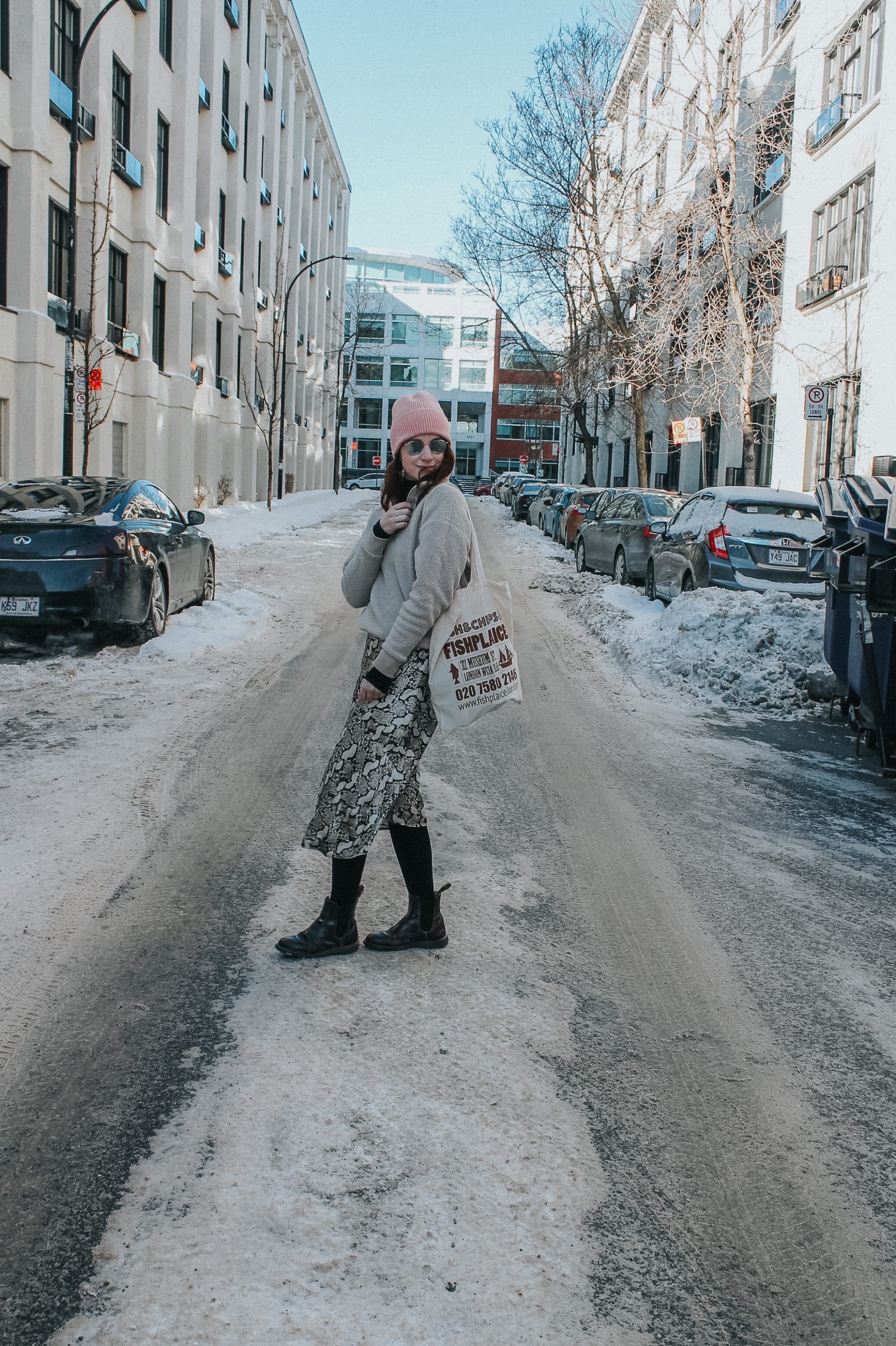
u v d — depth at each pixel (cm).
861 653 646
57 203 2083
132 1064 278
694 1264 215
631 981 348
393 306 10050
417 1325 193
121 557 859
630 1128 262
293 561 1803
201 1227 216
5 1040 288
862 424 1941
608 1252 217
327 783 333
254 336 3878
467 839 484
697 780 631
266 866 429
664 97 3048
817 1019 330
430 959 350
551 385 3916
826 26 2159
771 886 452
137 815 486
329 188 6206
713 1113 272
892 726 621
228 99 3456
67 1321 191
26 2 1861
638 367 2739
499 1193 232
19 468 1938
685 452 3256
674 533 1315
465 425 10162
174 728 658
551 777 612
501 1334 193
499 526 3278
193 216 2903
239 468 3741
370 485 8281
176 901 388
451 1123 257
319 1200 226
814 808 583
